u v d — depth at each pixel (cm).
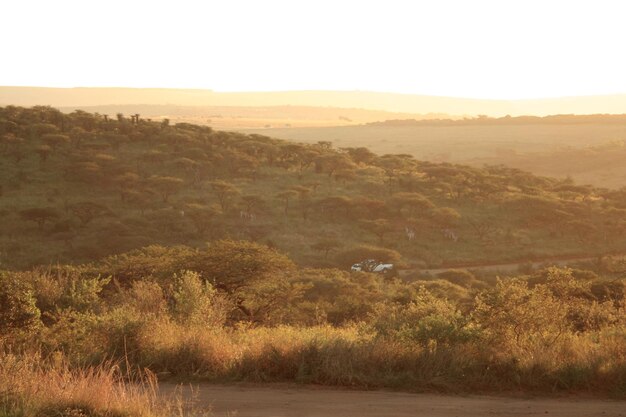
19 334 1338
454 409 998
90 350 1299
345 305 3838
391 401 1045
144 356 1269
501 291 1373
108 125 15062
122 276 3322
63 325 1392
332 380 1162
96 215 10188
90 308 1945
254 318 3025
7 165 12181
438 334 1269
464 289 5775
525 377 1157
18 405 856
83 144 13612
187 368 1237
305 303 3650
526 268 8538
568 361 1202
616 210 11788
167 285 2636
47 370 1088
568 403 1049
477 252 9825
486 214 11694
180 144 14262
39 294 2039
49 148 12581
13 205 10494
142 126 15312
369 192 12781
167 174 12650
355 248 8781
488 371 1178
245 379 1189
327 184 13088
